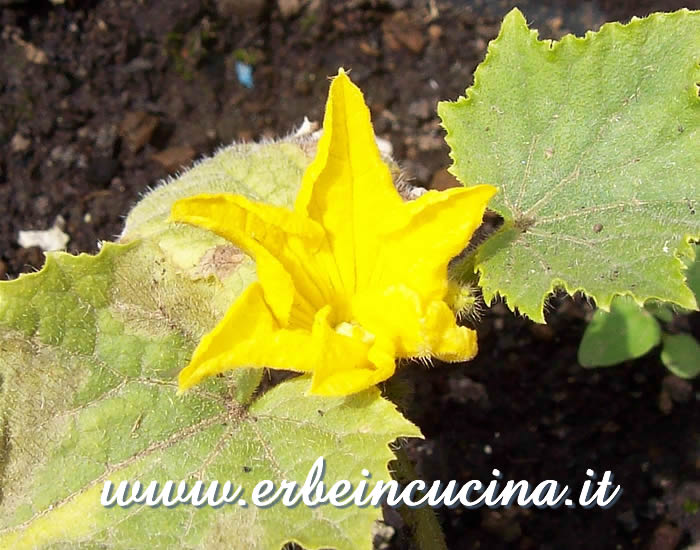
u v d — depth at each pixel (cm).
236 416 11
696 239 11
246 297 9
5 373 11
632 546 17
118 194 20
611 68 11
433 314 10
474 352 10
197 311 12
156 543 11
